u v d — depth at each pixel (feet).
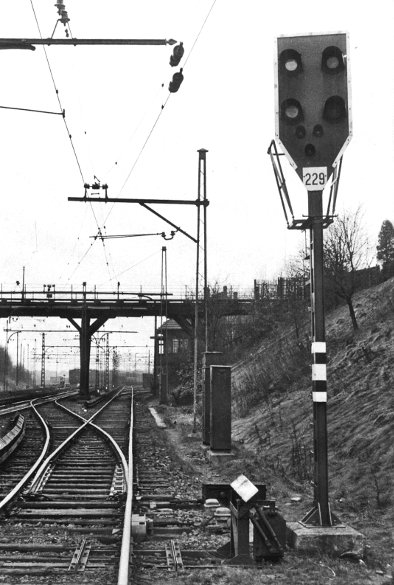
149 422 92.48
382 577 20.71
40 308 152.35
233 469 43.88
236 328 143.84
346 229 87.81
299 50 25.49
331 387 58.70
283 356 87.92
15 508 30.22
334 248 81.97
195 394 71.61
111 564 21.16
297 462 43.42
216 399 51.16
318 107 25.44
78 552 22.25
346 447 41.75
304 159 25.43
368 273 96.94
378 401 47.32
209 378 58.65
